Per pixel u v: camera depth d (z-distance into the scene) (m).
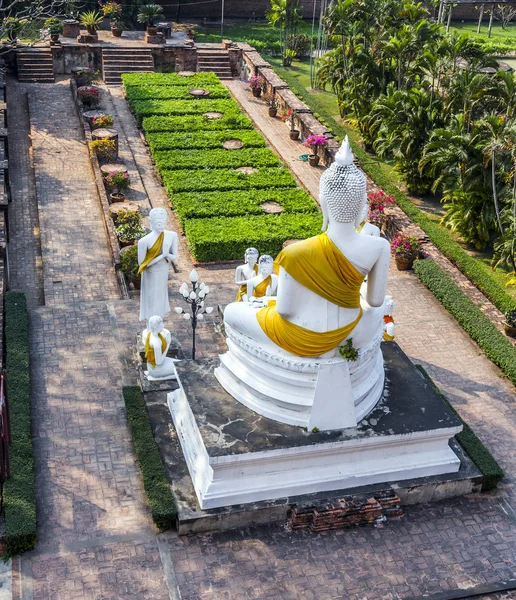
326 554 16.02
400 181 34.41
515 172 25.33
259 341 16.92
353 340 16.58
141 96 40.22
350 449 16.67
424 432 16.86
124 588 14.98
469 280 26.44
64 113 38.62
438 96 33.84
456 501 17.61
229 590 15.09
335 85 40.53
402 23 38.06
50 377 20.39
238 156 34.56
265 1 62.97
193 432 17.39
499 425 19.81
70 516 16.41
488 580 15.67
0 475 16.16
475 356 22.53
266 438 16.33
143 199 31.14
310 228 28.52
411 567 15.87
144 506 16.78
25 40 43.75
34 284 25.59
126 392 19.66
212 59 46.41
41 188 31.39
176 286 25.22
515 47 58.88
